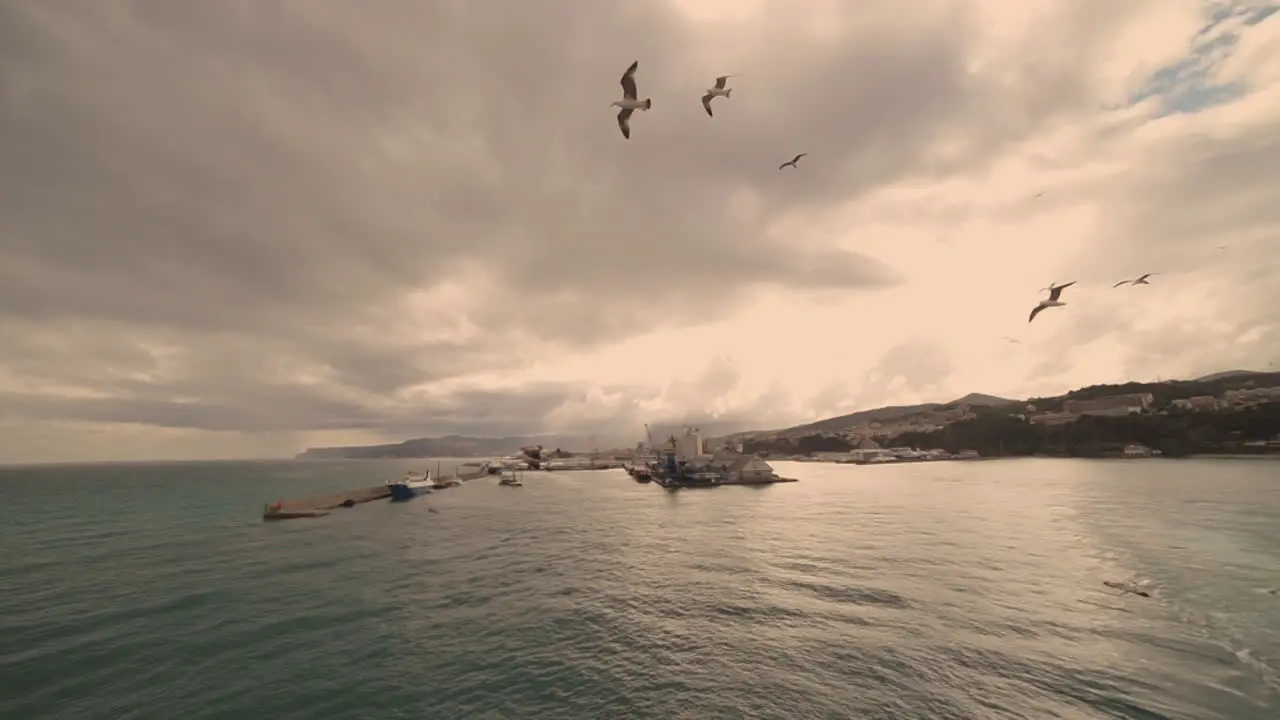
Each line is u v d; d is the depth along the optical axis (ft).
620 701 75.66
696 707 73.77
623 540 203.21
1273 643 91.30
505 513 301.02
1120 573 136.05
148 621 110.01
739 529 223.71
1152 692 75.87
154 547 195.83
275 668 87.45
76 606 120.37
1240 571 135.54
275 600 124.26
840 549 174.50
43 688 81.35
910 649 90.99
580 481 634.84
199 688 81.00
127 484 622.95
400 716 72.84
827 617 107.14
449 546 194.70
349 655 92.32
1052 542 179.32
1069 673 81.76
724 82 79.46
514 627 105.29
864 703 74.13
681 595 124.88
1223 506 252.42
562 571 151.43
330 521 269.44
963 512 261.85
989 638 95.35
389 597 126.41
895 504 305.73
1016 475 522.47
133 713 74.28
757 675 82.64
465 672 85.56
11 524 264.31
